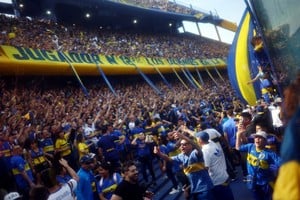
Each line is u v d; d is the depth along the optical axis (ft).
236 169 42.09
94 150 34.99
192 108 63.93
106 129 36.14
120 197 15.51
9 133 28.89
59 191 16.69
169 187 37.22
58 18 108.06
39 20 81.66
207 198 20.66
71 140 34.47
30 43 66.90
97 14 113.39
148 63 99.30
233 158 38.29
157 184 38.47
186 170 21.39
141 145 38.04
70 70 71.15
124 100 63.26
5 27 67.82
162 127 44.34
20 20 74.64
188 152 21.52
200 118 42.19
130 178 15.83
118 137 38.22
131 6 115.65
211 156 21.35
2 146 25.90
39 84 69.51
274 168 18.65
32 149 28.45
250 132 20.74
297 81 5.49
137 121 43.88
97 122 39.93
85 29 98.48
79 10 107.86
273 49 9.21
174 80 115.34
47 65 65.46
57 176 19.75
